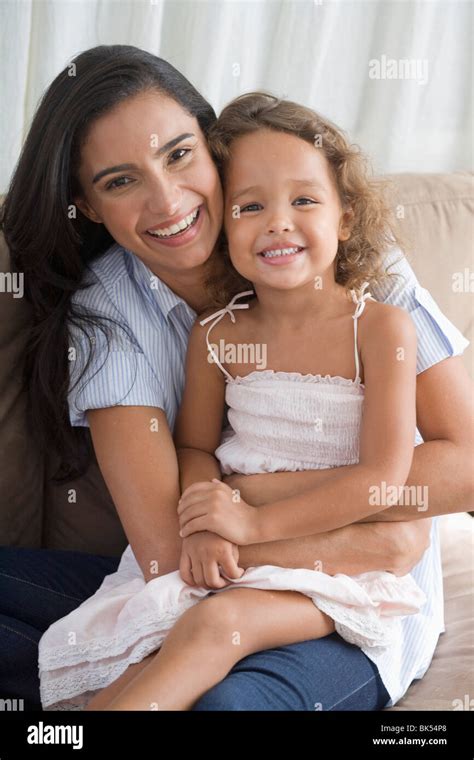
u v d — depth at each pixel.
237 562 1.10
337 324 1.16
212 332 1.24
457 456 1.14
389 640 1.08
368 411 1.11
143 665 1.05
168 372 1.28
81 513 1.39
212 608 1.02
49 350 1.27
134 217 1.18
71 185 1.24
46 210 1.23
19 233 1.28
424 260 1.48
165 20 1.67
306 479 1.13
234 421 1.21
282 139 1.15
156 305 1.29
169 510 1.16
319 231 1.13
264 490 1.14
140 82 1.17
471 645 1.20
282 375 1.17
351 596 1.07
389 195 1.48
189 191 1.18
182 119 1.18
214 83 1.65
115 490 1.19
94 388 1.21
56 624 1.12
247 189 1.15
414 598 1.11
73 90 1.18
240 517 1.09
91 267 1.32
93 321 1.24
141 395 1.21
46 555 1.32
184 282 1.27
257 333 1.21
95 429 1.22
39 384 1.30
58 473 1.37
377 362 1.12
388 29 1.80
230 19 1.65
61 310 1.27
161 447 1.19
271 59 1.75
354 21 1.79
